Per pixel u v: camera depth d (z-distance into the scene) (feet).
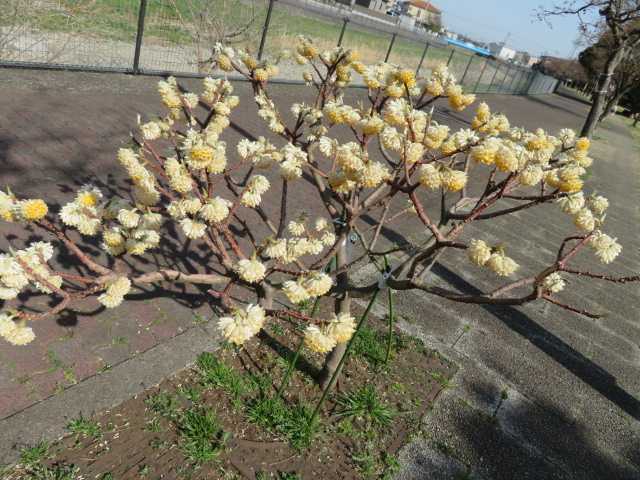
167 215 13.69
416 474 8.87
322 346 5.45
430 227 6.32
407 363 11.55
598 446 10.89
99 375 8.79
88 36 26.91
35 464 7.18
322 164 20.92
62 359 8.86
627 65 59.82
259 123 24.91
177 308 10.91
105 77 23.27
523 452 10.07
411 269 7.34
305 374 10.30
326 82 8.86
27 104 18.02
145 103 21.71
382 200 7.18
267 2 35.22
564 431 11.03
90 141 16.89
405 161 5.72
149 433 8.09
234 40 33.47
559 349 14.21
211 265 12.80
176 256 12.66
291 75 36.11
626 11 33.30
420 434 9.73
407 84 6.63
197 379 9.35
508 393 11.69
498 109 60.90
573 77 157.38
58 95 19.62
